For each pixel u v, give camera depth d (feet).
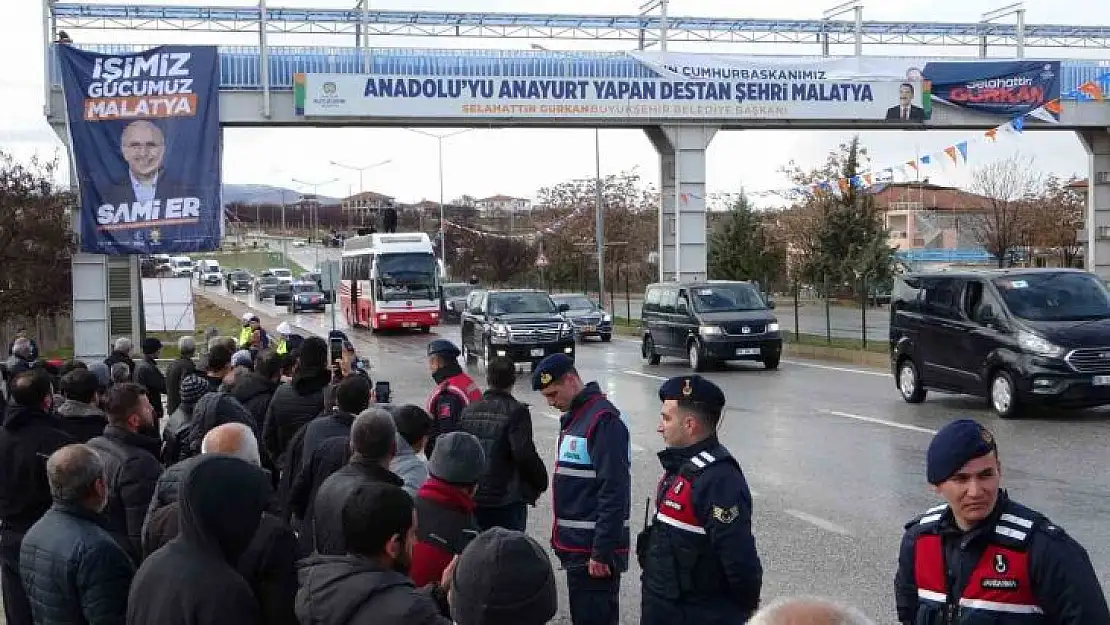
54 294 105.60
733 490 15.05
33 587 14.92
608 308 179.22
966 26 105.91
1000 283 52.31
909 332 57.36
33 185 103.76
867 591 24.54
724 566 14.96
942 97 102.22
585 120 97.60
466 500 16.07
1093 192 109.91
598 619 18.93
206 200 90.58
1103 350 48.14
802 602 6.69
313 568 11.65
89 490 15.16
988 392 51.47
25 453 19.90
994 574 10.91
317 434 21.09
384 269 137.69
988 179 174.70
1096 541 28.09
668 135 99.14
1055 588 10.66
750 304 83.30
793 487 36.60
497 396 22.63
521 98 95.96
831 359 88.48
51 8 89.71
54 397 31.89
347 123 94.48
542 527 32.60
